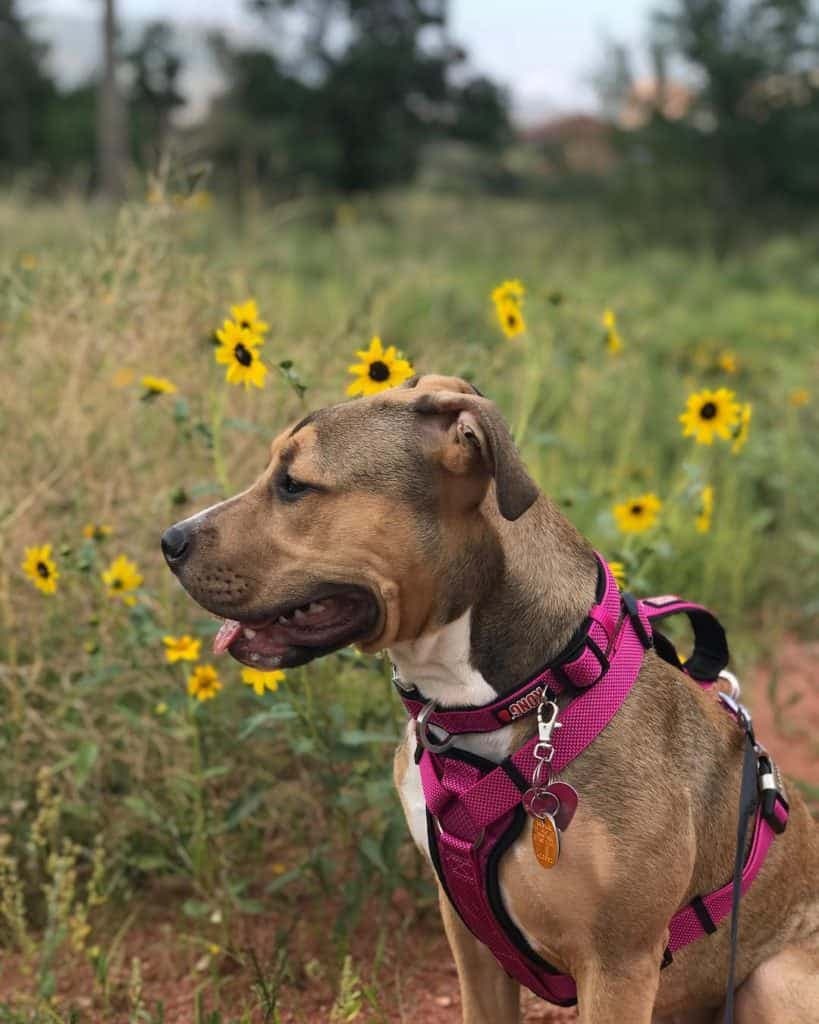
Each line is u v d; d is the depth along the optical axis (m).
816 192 9.12
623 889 1.08
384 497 1.09
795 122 9.01
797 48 9.28
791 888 1.21
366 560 1.09
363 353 1.38
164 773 1.57
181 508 1.76
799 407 3.06
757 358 4.01
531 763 1.08
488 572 1.09
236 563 1.11
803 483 2.75
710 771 1.16
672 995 1.20
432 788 1.12
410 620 1.10
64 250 2.35
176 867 1.52
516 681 1.09
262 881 1.59
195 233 2.23
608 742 1.09
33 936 1.52
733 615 2.35
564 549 1.13
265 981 1.40
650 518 1.64
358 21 11.12
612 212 8.56
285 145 9.77
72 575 1.61
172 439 1.79
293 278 3.83
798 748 1.99
